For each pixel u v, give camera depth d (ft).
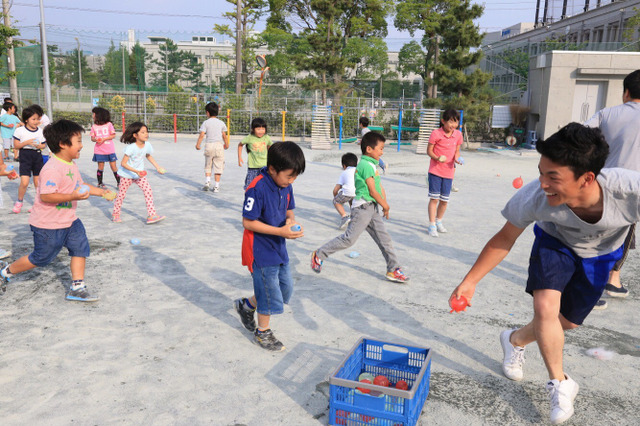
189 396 10.67
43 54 84.07
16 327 13.74
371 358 11.37
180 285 17.26
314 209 30.86
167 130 94.79
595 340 13.85
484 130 88.28
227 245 22.33
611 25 105.50
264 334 12.84
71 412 9.98
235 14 145.79
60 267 18.62
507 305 16.26
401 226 26.78
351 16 128.47
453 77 81.46
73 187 15.07
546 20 132.46
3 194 32.12
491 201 34.94
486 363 12.41
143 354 12.46
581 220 8.79
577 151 7.50
